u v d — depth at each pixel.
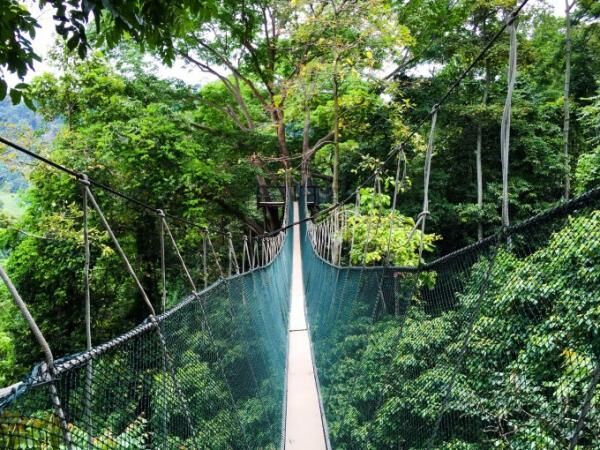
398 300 2.54
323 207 12.27
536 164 11.67
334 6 8.31
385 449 2.41
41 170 8.00
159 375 1.69
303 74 8.95
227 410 2.52
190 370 2.07
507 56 11.89
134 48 11.28
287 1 9.30
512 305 1.30
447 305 1.86
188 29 1.98
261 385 3.89
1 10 1.68
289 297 9.27
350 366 3.83
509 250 1.41
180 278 9.88
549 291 1.17
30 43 1.78
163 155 9.20
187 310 2.23
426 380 1.90
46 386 1.04
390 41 8.41
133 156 8.70
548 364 1.15
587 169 7.93
